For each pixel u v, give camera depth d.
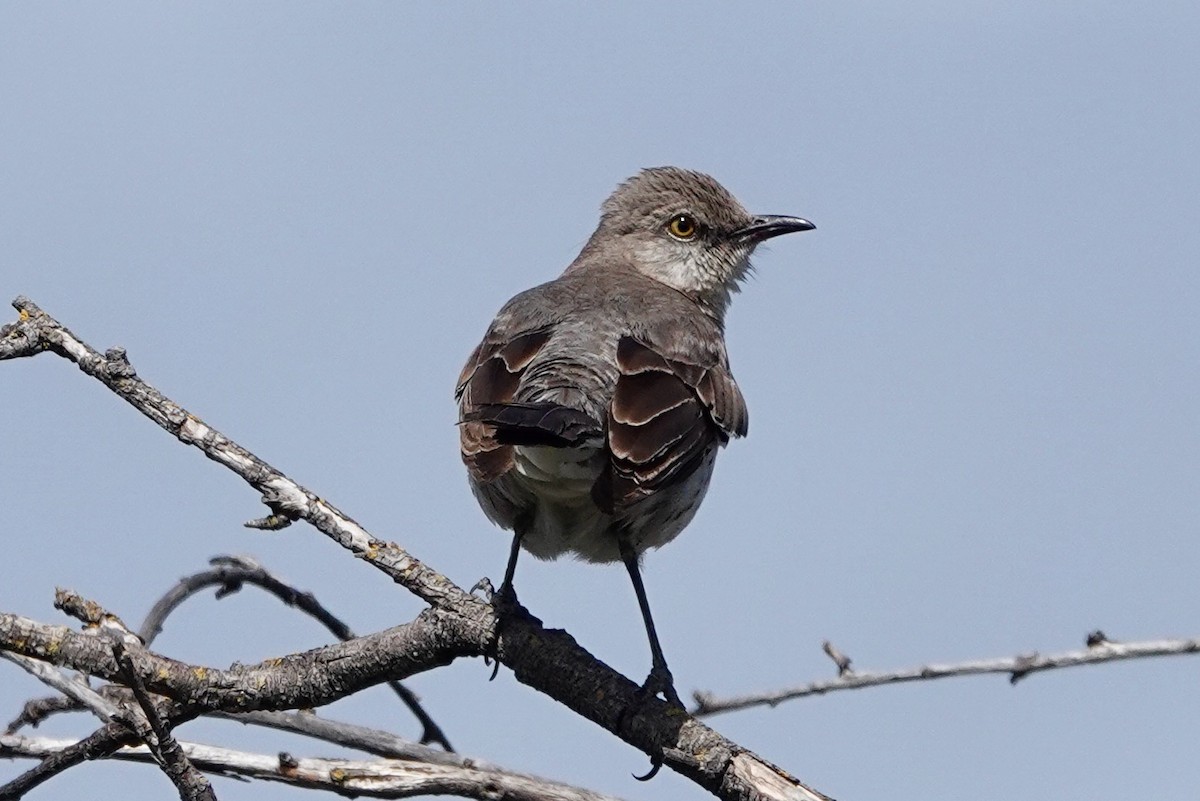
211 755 9.03
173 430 9.58
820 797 8.48
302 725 10.01
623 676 9.25
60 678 9.22
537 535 11.85
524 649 9.37
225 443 9.57
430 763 9.28
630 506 10.73
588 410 11.13
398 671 9.49
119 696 9.93
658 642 11.22
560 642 9.41
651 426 10.96
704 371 12.32
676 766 8.74
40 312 9.71
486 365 11.84
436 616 9.54
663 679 10.62
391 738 10.00
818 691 10.73
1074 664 10.32
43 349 9.64
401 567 9.62
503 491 11.45
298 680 9.31
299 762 9.02
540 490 11.05
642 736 8.89
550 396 11.16
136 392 9.58
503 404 10.43
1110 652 10.30
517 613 9.69
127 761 9.31
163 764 8.05
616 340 11.87
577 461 10.80
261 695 9.24
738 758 8.66
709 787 8.67
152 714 7.96
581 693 9.21
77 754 8.83
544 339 11.90
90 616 9.10
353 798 9.04
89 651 9.01
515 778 9.09
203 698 9.15
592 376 11.36
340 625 10.91
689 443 11.33
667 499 11.57
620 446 10.73
